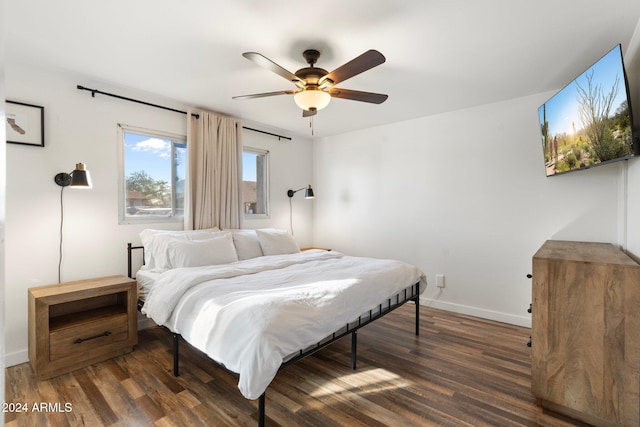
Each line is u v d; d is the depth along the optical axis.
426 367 2.32
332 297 2.01
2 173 0.43
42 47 2.15
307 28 1.92
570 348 1.75
